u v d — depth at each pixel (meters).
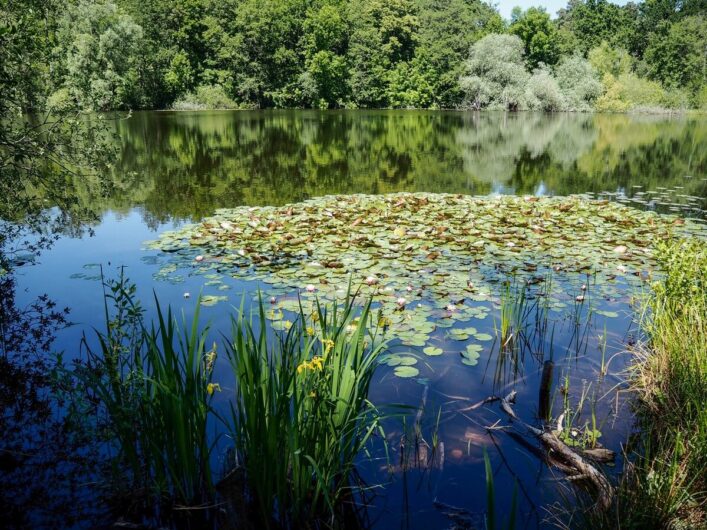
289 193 9.59
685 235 6.42
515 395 3.08
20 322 4.03
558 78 41.66
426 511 2.21
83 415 2.44
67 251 5.92
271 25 40.66
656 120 33.50
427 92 44.47
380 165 13.48
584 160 15.05
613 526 2.04
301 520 2.17
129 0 37.22
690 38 46.06
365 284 4.70
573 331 3.96
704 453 2.33
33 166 5.26
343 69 43.03
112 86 28.00
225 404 2.89
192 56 39.84
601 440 2.69
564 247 5.98
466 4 54.22
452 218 7.20
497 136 22.08
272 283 4.73
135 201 8.77
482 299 4.43
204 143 17.31
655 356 3.33
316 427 2.20
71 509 2.21
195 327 2.22
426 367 3.38
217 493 2.29
